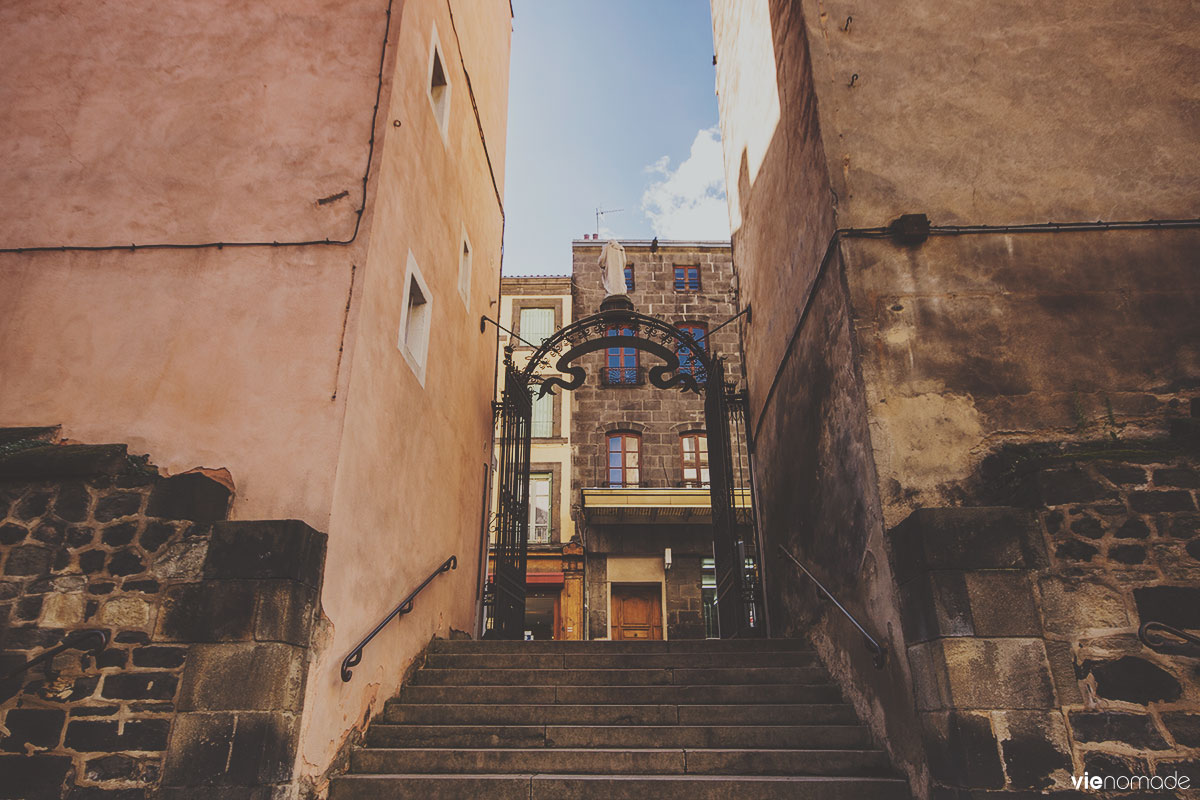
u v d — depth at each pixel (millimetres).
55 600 4070
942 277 5031
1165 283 4980
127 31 5629
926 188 5316
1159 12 5711
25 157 5270
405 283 5695
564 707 5133
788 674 5668
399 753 4535
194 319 4766
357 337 4699
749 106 8289
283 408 4512
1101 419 4645
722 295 17188
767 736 4797
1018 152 5383
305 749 3955
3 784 3738
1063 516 4090
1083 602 3938
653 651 6305
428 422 6406
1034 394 4723
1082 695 3773
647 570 14531
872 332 4891
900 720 4297
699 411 15969
